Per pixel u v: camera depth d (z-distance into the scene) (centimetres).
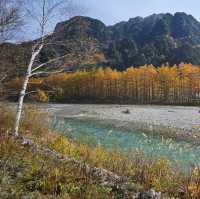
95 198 807
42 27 1659
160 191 948
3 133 1466
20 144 1282
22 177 886
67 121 4028
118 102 11188
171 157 1702
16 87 1966
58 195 791
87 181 901
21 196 759
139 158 1316
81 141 1816
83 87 11619
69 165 1044
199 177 1035
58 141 1574
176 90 10850
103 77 11531
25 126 1923
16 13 1705
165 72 10906
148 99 11106
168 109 7150
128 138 2523
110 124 3738
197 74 10938
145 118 4556
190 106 9381
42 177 899
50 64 1684
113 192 866
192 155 1795
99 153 1370
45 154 1185
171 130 3184
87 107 7706
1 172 891
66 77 11244
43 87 2003
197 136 2811
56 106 8131
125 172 1120
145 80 11131
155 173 1105
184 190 962
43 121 2073
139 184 993
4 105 2055
